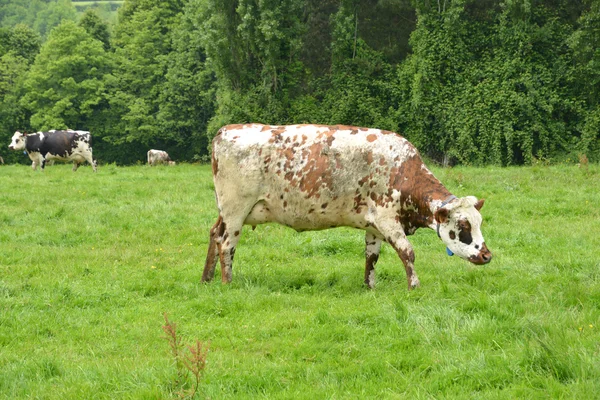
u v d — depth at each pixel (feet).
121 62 190.90
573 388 17.90
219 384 19.53
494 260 35.35
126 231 45.75
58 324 26.58
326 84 146.10
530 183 64.28
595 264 32.68
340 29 138.31
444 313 24.48
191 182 74.02
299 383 19.81
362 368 20.71
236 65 144.15
